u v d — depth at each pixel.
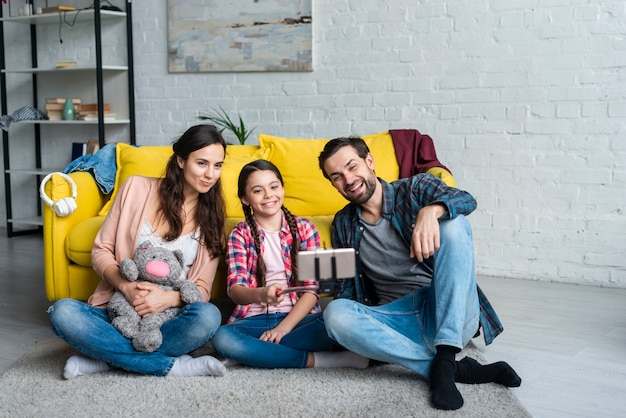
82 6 4.90
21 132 5.32
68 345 2.54
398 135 3.14
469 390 2.06
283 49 4.15
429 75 3.77
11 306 3.16
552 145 3.52
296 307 2.27
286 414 1.90
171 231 2.37
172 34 4.52
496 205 3.67
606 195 3.42
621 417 1.92
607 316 2.94
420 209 2.12
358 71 3.97
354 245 2.32
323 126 4.11
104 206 2.96
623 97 3.34
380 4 3.87
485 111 3.65
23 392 2.08
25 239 4.99
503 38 3.57
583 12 3.39
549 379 2.21
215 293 2.63
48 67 5.11
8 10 5.24
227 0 4.30
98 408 1.96
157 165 3.07
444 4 3.70
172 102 4.62
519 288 3.43
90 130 5.02
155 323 2.18
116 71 4.83
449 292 2.02
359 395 2.03
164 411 1.93
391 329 2.08
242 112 4.37
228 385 2.11
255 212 2.38
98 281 2.72
